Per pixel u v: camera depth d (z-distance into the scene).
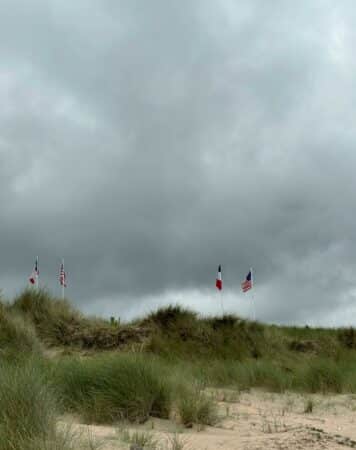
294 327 24.17
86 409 7.40
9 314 15.87
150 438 5.91
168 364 14.20
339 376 12.81
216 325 19.31
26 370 7.21
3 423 5.59
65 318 18.11
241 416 8.38
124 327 18.02
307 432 6.63
